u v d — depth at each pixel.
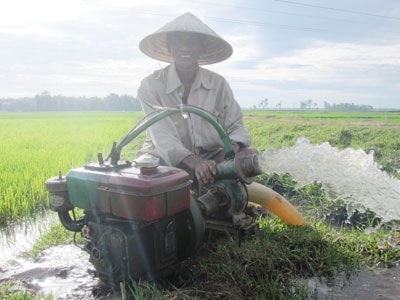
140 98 3.57
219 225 3.19
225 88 3.71
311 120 30.62
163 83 3.56
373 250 3.08
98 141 15.40
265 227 3.37
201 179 2.93
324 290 2.54
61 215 2.75
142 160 2.39
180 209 2.48
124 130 22.91
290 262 2.75
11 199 5.04
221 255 2.83
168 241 2.54
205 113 2.84
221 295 2.39
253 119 33.06
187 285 2.62
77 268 3.04
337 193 3.55
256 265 2.69
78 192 2.54
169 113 2.70
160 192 2.31
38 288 2.73
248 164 2.77
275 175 5.63
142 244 2.44
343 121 28.62
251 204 3.84
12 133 21.50
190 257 2.95
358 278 2.71
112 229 2.43
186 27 3.25
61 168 7.63
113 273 2.46
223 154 3.57
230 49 3.64
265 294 2.44
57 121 38.16
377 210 3.58
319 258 2.87
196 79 3.56
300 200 5.00
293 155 3.44
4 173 6.88
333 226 4.08
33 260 3.24
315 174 3.47
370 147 10.73
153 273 2.52
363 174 3.60
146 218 2.29
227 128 3.70
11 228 4.42
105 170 2.51
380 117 37.50
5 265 3.18
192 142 3.50
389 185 3.60
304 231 3.26
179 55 3.42
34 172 7.14
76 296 2.59
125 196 2.32
